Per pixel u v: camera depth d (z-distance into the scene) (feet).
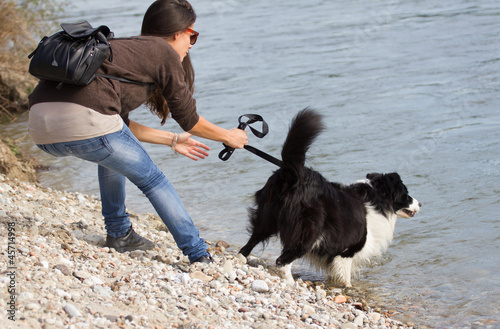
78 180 24.48
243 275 12.67
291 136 13.24
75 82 9.55
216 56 47.65
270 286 12.45
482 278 13.87
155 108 12.78
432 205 19.16
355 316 12.14
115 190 12.89
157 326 8.96
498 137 25.23
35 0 37.17
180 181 23.27
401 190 16.29
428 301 12.99
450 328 11.56
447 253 15.64
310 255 14.85
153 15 11.46
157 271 11.59
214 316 9.90
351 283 14.61
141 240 13.73
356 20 58.59
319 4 71.20
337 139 26.66
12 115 36.78
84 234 14.10
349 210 14.64
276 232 14.37
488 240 16.10
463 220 17.72
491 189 19.88
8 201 15.75
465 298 12.94
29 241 11.61
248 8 72.84
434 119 28.48
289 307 11.46
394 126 27.89
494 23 50.42
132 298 9.80
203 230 18.28
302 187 13.71
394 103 31.63
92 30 9.70
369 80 36.83
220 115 31.32
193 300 10.34
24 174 23.93
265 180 22.81
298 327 10.32
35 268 9.95
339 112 30.71
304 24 58.95
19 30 36.35
